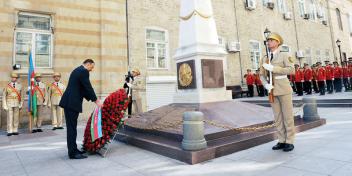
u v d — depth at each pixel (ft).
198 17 23.65
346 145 14.17
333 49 86.94
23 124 30.78
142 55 40.37
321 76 48.06
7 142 21.52
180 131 16.51
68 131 15.35
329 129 19.39
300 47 73.77
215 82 23.16
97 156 15.70
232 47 54.24
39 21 33.35
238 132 17.20
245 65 58.13
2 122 29.43
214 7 53.31
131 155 15.49
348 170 10.22
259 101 44.01
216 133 15.83
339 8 94.43
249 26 60.08
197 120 13.66
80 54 34.94
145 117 22.39
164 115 20.72
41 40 33.27
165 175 11.44
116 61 37.45
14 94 26.12
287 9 72.38
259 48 61.93
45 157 15.92
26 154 16.90
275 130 18.24
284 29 69.72
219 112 19.39
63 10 34.30
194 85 22.54
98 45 36.58
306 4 79.20
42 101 28.07
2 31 30.19
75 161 14.69
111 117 16.29
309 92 53.01
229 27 55.72
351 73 51.96
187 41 23.90
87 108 34.68
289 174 10.37
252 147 15.64
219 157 13.84
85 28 35.68
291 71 13.69
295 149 14.21
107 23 37.19
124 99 17.07
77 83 15.37
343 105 33.88
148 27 41.52
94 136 15.76
